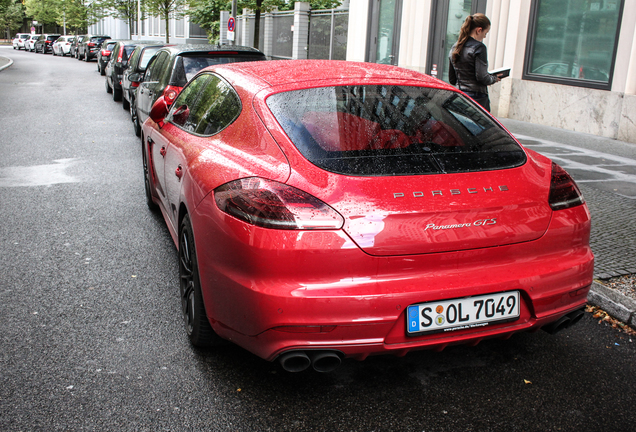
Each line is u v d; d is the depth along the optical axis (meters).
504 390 2.85
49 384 2.81
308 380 2.91
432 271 2.46
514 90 12.86
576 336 3.42
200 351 3.16
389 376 2.96
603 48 10.78
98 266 4.38
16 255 4.55
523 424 2.58
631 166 8.01
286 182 2.50
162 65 8.27
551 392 2.83
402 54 17.09
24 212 5.70
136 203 6.13
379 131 2.81
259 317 2.40
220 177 2.75
